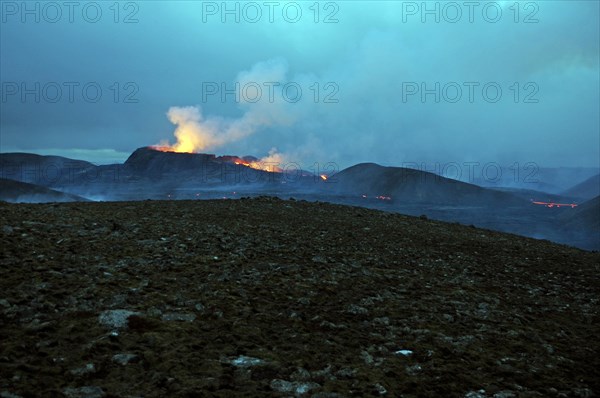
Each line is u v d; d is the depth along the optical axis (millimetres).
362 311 8414
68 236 12320
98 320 6387
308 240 16094
